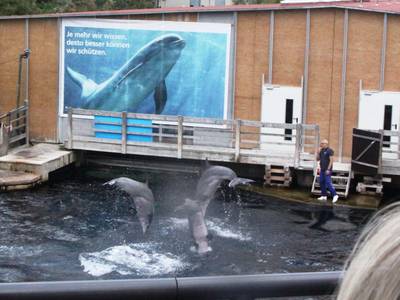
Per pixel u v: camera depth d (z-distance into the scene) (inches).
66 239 536.4
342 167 748.6
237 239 542.0
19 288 59.2
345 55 784.3
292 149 815.7
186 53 833.5
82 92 866.8
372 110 784.9
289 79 803.4
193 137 785.6
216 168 469.4
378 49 776.9
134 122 845.8
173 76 840.9
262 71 811.4
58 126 875.4
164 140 844.6
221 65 825.5
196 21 824.9
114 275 449.7
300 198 705.0
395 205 40.2
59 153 812.0
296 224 598.9
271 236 555.8
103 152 867.4
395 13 764.6
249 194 724.7
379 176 714.8
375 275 36.5
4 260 476.1
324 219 620.4
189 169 837.8
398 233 37.2
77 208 645.9
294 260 489.4
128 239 537.3
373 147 699.4
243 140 791.7
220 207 663.1
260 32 807.1
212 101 832.9
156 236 546.6
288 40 799.1
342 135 792.3
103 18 850.8
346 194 695.7
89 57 860.6
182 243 524.4
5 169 757.3
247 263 478.9
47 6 1407.5
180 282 62.9
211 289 62.9
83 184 762.2
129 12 840.9
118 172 836.0
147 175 821.2
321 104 796.6
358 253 38.5
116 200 684.7
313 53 792.3
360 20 776.9
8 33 875.4
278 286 64.6
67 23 861.2
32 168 749.3
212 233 557.9
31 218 601.6
